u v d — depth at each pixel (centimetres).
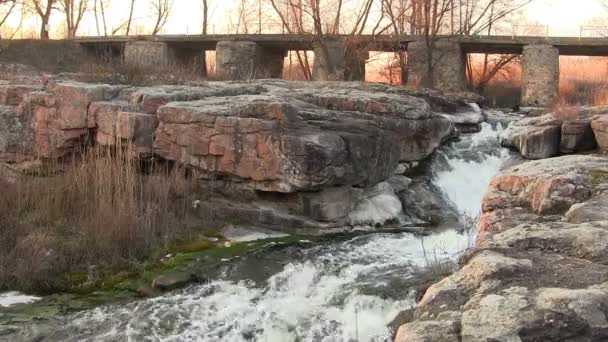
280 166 1130
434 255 974
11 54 3116
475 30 2875
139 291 908
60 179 1202
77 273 961
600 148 1359
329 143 1129
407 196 1354
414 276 870
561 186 740
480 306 427
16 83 1658
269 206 1188
